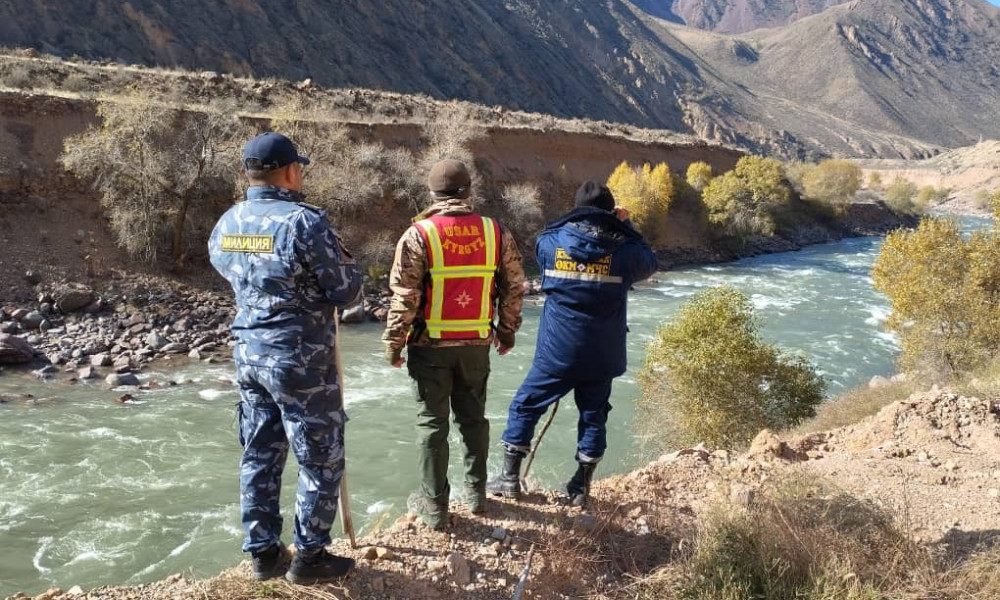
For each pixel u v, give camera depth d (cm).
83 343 2011
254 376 324
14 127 2653
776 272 4438
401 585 360
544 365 436
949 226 1806
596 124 6956
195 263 2648
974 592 391
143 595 364
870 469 604
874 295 3638
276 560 348
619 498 483
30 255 2392
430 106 5322
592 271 416
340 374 341
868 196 8994
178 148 2664
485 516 431
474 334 388
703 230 5200
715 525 418
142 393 1684
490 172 4384
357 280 325
